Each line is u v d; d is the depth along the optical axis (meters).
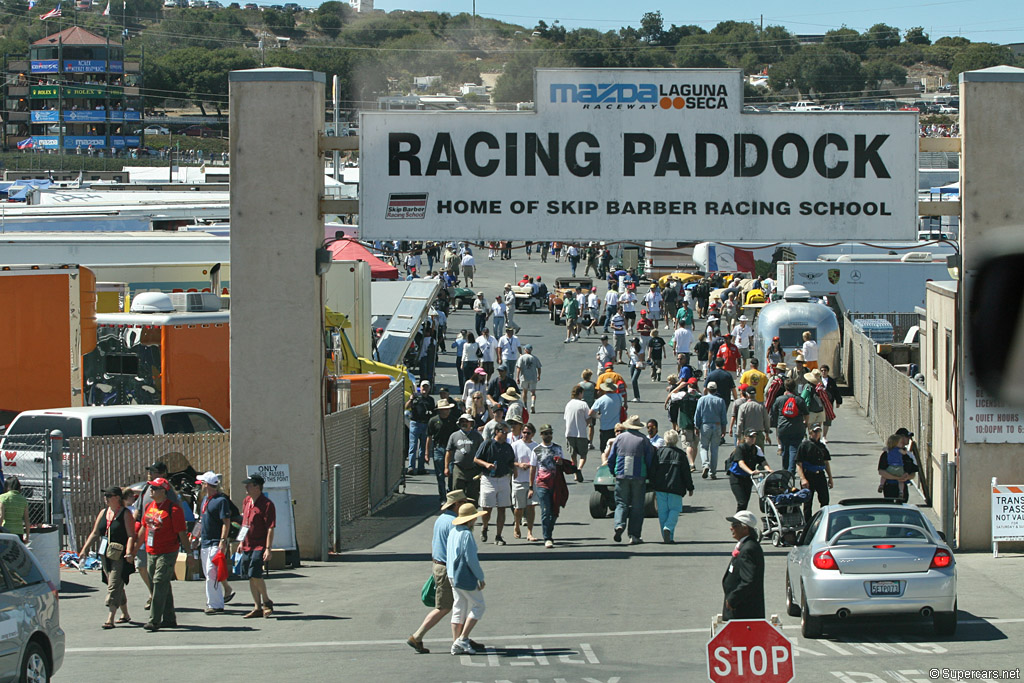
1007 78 36.31
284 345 36.91
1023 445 36.62
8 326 47.34
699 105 37.59
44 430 40.59
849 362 76.31
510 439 41.66
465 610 26.16
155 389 51.62
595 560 36.62
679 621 29.03
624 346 86.06
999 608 29.86
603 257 138.88
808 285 87.31
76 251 65.12
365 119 37.66
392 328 79.62
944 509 37.50
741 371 73.62
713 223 37.69
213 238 67.19
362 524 43.84
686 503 45.72
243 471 36.84
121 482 38.12
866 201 37.44
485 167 37.78
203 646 27.12
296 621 29.72
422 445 55.34
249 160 36.78
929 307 47.56
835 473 50.47
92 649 26.92
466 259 130.12
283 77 36.69
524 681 23.52
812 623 26.83
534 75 37.62
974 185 36.44
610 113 37.66
